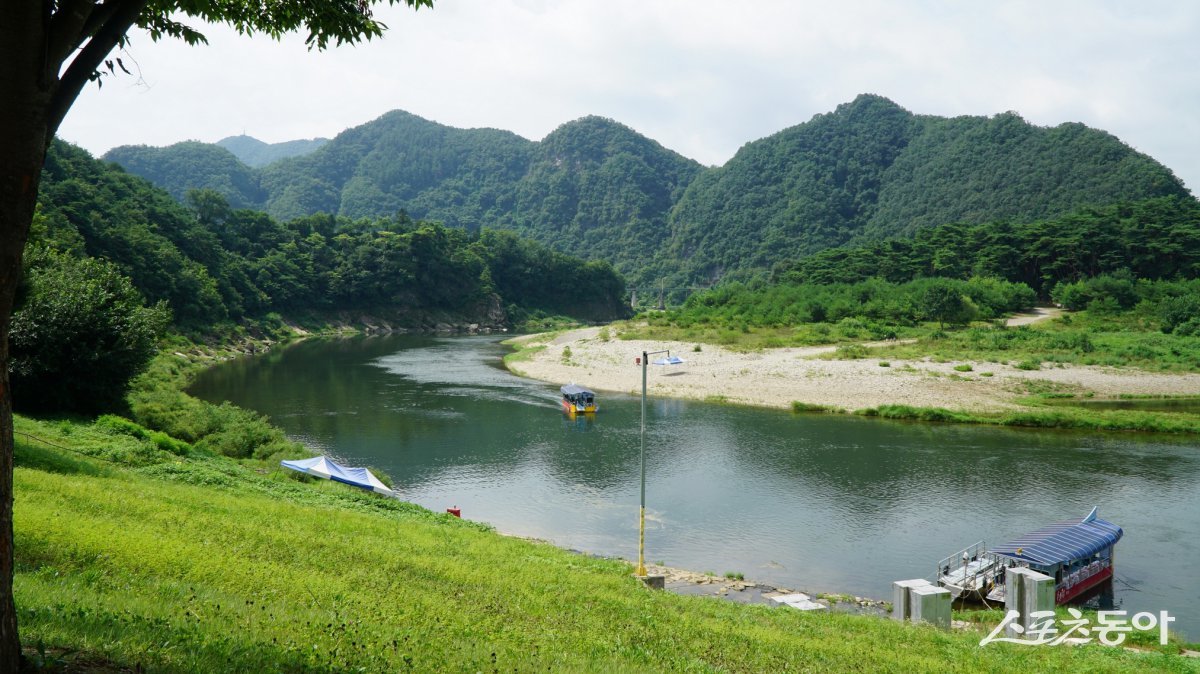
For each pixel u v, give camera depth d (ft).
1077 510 130.52
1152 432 191.11
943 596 81.51
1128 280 424.87
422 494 140.15
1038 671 60.80
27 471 80.43
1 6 24.03
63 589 41.65
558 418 211.41
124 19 28.68
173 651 32.50
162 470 106.73
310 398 243.19
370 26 39.06
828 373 264.31
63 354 136.26
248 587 52.16
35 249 152.15
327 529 84.23
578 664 44.32
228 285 465.47
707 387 255.50
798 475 153.38
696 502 136.36
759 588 98.07
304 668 33.91
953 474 153.28
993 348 314.96
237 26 39.50
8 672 25.52
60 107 27.37
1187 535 118.32
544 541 113.80
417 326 599.98
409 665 36.76
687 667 49.11
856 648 62.64
